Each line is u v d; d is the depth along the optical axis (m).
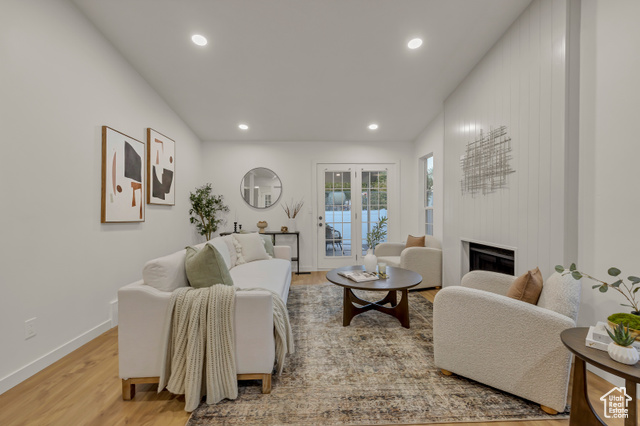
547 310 1.36
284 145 5.00
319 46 2.38
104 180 2.33
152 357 1.48
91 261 2.21
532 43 1.95
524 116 2.04
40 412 1.39
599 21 1.60
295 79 2.92
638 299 1.42
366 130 4.51
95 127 2.25
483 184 2.55
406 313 2.41
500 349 1.47
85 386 1.60
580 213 1.71
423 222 4.83
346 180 5.07
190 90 3.16
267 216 4.97
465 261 2.95
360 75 2.84
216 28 2.17
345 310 2.46
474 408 1.40
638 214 1.42
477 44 2.37
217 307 1.47
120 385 1.61
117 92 2.51
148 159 3.01
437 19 2.07
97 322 2.26
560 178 1.75
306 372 1.73
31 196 1.73
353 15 2.02
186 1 1.91
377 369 1.76
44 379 1.66
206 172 4.89
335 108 3.65
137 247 2.82
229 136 4.71
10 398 1.49
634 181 1.44
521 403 1.43
